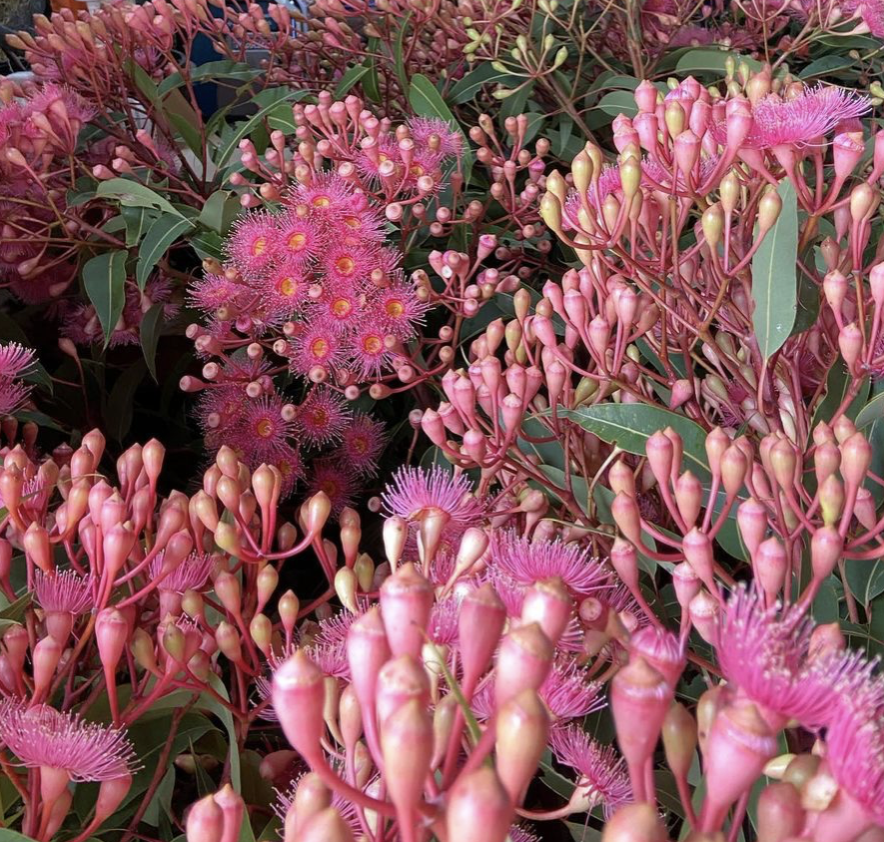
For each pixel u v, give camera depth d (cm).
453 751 20
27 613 36
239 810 23
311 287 53
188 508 38
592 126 81
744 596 23
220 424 57
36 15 80
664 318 43
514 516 42
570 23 76
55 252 70
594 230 39
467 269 56
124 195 62
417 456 65
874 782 18
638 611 36
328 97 63
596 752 29
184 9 74
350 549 37
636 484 42
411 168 58
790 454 31
